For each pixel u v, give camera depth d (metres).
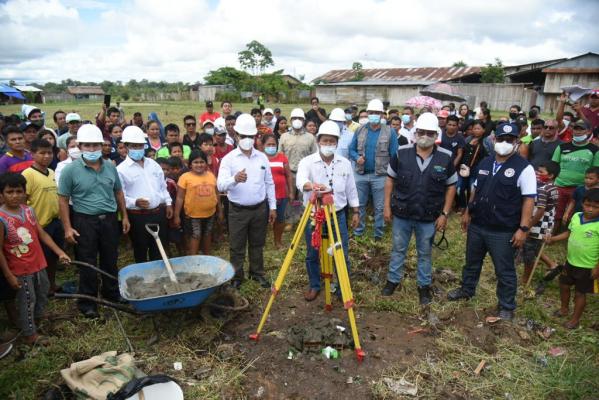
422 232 4.83
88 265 4.12
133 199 5.03
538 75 35.28
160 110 35.59
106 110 8.53
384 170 6.65
